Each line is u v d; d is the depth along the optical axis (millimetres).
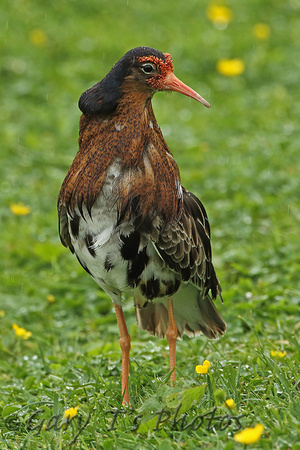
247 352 9609
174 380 8398
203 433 7125
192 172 15750
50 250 13375
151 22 22328
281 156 16062
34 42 20641
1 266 13461
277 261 12539
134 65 7941
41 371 9859
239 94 19344
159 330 9414
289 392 7633
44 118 17984
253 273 12289
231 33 21906
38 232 14266
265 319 10906
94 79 19750
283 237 13336
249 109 18578
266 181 15141
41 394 8852
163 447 6750
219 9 21469
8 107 18312
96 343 10922
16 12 22031
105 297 12258
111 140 7957
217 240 13625
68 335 11430
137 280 8359
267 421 7113
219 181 15375
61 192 8422
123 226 7984
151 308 9266
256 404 7750
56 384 9211
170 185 8156
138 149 7949
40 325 11805
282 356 8875
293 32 21953
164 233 8148
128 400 8234
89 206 8008
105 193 7941
